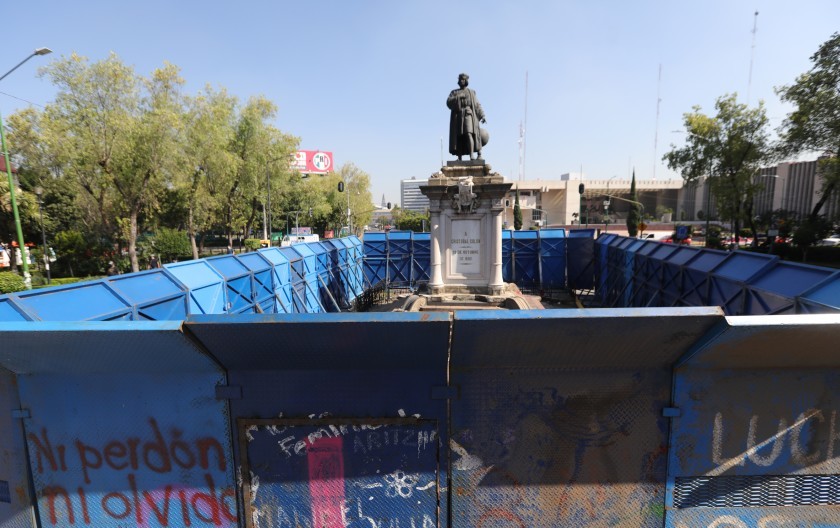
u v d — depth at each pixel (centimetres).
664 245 1086
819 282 499
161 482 275
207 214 3262
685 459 263
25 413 270
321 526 277
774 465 259
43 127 1934
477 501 273
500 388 263
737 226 2653
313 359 253
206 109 2481
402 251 2070
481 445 268
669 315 223
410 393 264
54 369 261
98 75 1947
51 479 277
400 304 1692
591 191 9706
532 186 9525
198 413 267
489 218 1161
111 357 251
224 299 888
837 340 227
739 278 673
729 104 2388
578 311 224
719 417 258
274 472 272
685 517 266
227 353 249
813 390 252
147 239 3394
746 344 234
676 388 258
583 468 267
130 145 2023
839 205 2472
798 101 2017
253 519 276
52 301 540
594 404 263
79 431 271
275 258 1174
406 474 272
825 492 260
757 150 2364
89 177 2228
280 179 3603
